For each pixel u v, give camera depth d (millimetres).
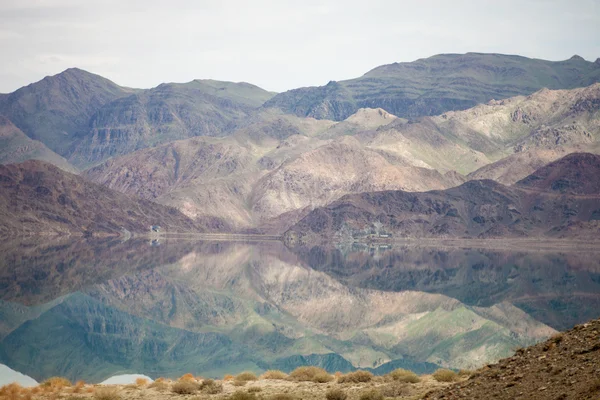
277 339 98375
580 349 26078
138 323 111188
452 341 93438
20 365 69500
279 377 43656
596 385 21859
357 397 32906
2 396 38406
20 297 137125
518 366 27469
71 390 41062
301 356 83000
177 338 97562
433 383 36031
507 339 91750
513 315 119000
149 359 77625
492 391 25688
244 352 85688
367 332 105875
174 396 37812
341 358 81812
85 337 93438
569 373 24141
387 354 84938
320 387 37875
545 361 26562
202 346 90125
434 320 117312
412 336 100500
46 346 84125
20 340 88125
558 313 119062
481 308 131125
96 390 40656
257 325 114375
